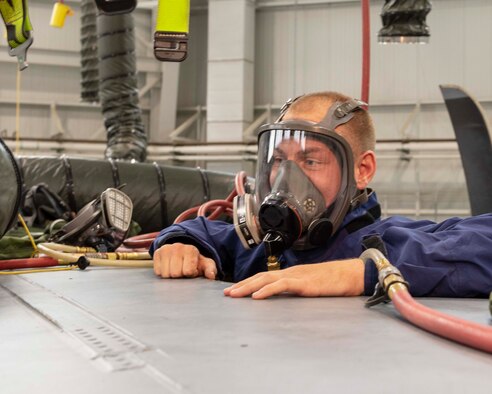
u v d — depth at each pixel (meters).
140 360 0.67
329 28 8.20
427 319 0.81
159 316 0.95
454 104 3.82
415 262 1.19
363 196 1.50
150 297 1.16
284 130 1.39
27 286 1.35
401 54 7.97
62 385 0.59
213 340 0.77
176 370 0.63
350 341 0.77
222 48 7.98
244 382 0.59
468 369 0.65
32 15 8.25
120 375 0.62
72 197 3.47
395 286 0.96
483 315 1.00
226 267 1.76
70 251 1.91
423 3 4.09
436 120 7.90
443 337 0.80
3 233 1.55
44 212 2.83
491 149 3.73
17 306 1.07
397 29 4.11
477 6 7.72
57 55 8.35
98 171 3.58
